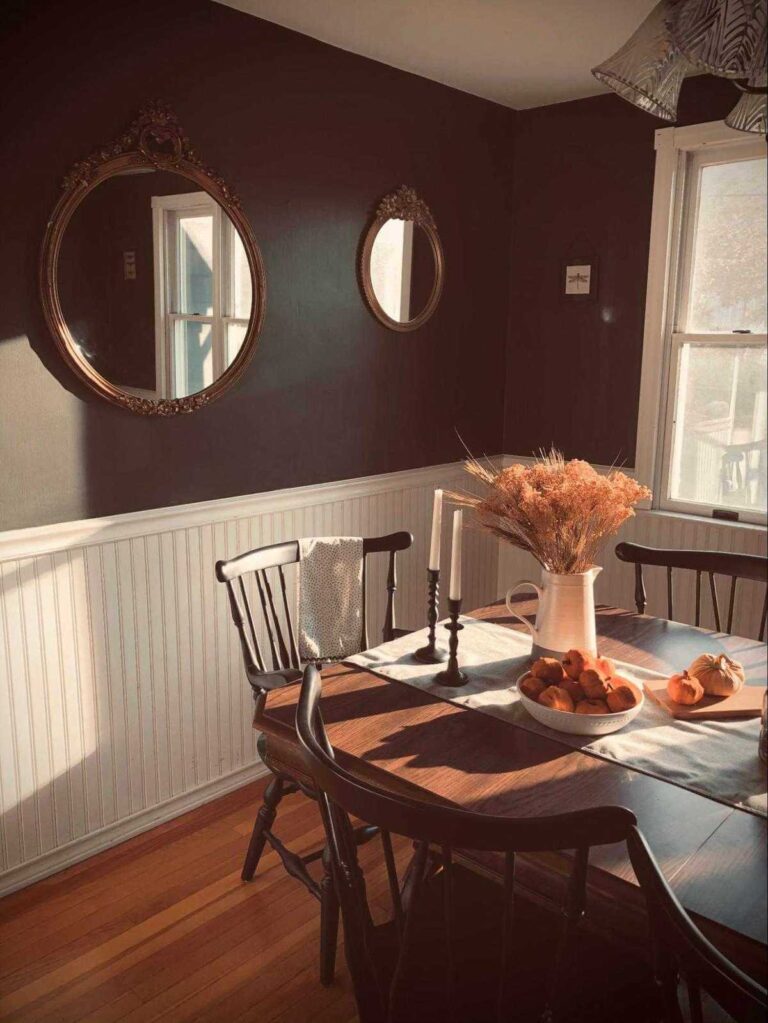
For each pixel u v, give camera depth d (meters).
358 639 2.66
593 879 1.28
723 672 1.83
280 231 2.94
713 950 0.99
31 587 2.43
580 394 3.80
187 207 2.64
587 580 1.94
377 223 3.24
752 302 3.31
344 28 2.86
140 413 2.62
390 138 3.27
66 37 2.31
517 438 4.06
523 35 2.91
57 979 2.12
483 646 2.19
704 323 3.44
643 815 1.41
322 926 2.08
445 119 3.49
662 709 1.82
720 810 1.43
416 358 3.57
